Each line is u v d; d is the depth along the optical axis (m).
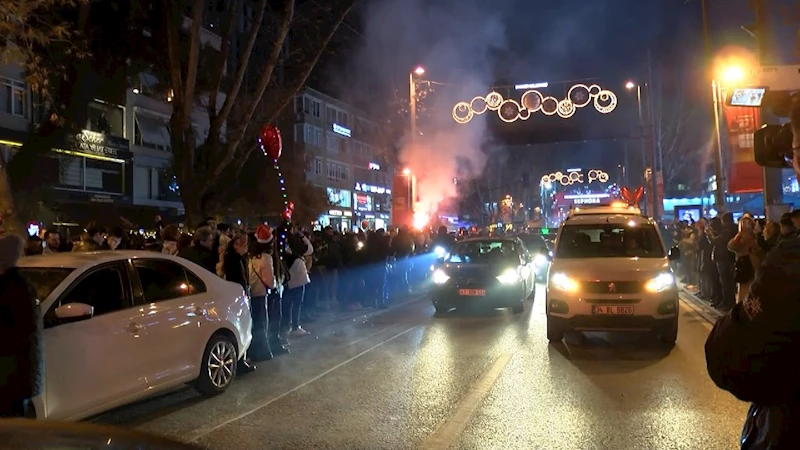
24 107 26.00
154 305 6.87
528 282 16.11
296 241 12.80
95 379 5.95
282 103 15.14
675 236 23.14
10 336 4.10
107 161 31.03
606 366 8.83
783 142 2.64
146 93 33.44
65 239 13.71
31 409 4.87
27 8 9.10
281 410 6.90
